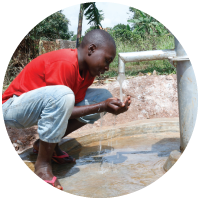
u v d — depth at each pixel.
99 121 3.97
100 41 2.17
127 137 3.51
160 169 2.35
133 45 8.70
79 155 2.89
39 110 2.02
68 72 2.11
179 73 2.28
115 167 2.46
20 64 7.09
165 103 4.33
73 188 2.04
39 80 2.17
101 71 2.28
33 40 8.01
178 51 2.25
